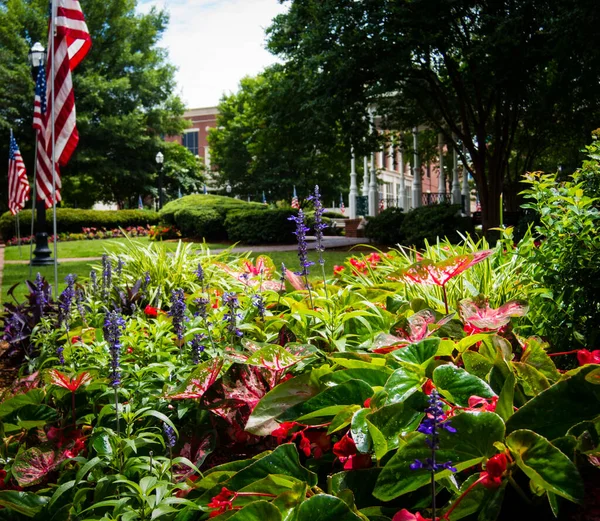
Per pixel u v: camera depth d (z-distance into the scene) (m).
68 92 6.52
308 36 14.23
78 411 2.71
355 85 14.55
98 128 35.16
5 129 33.06
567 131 17.23
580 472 1.65
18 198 16.47
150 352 2.99
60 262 13.72
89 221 28.00
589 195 3.02
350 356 2.30
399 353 2.06
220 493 1.74
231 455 2.28
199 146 56.62
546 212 2.85
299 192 41.56
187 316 3.61
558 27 11.34
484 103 17.06
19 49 34.94
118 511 1.79
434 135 25.97
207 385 2.23
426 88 15.68
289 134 18.08
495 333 2.21
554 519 1.55
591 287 2.75
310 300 3.01
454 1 12.66
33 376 3.04
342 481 1.71
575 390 1.68
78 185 38.84
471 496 1.52
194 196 24.19
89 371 2.67
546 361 2.18
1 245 23.11
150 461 1.96
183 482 2.04
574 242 2.76
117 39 38.31
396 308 3.18
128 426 2.11
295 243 18.66
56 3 6.52
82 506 2.05
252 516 1.50
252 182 43.91
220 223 20.52
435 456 1.54
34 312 4.51
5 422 2.59
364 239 19.23
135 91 38.03
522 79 13.33
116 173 36.22
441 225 14.84
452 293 3.14
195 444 2.25
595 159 3.04
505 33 12.38
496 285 3.19
